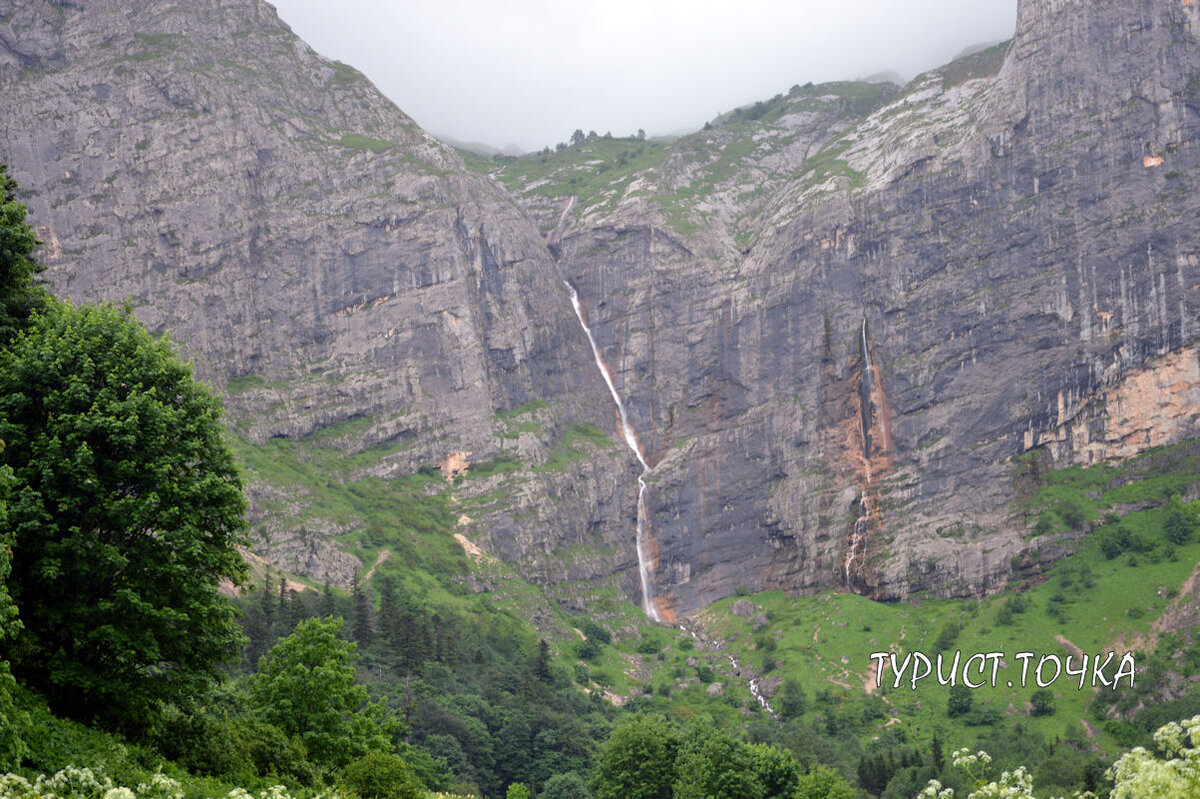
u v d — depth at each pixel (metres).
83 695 49.66
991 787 33.56
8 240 56.50
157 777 34.72
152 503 49.88
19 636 46.81
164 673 54.31
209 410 55.91
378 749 73.44
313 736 69.94
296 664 73.69
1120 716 159.00
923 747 159.88
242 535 60.62
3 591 38.53
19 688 45.25
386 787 65.62
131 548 50.41
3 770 35.97
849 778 139.38
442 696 145.88
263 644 138.50
